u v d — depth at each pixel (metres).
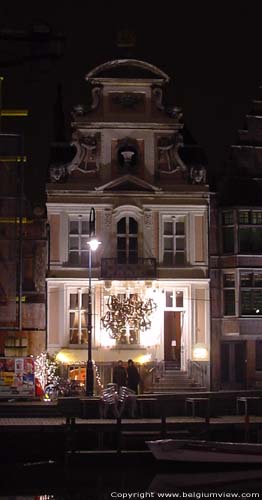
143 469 30.45
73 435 30.59
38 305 41.25
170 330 42.16
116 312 40.84
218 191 42.84
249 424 32.03
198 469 29.84
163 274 41.91
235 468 29.80
